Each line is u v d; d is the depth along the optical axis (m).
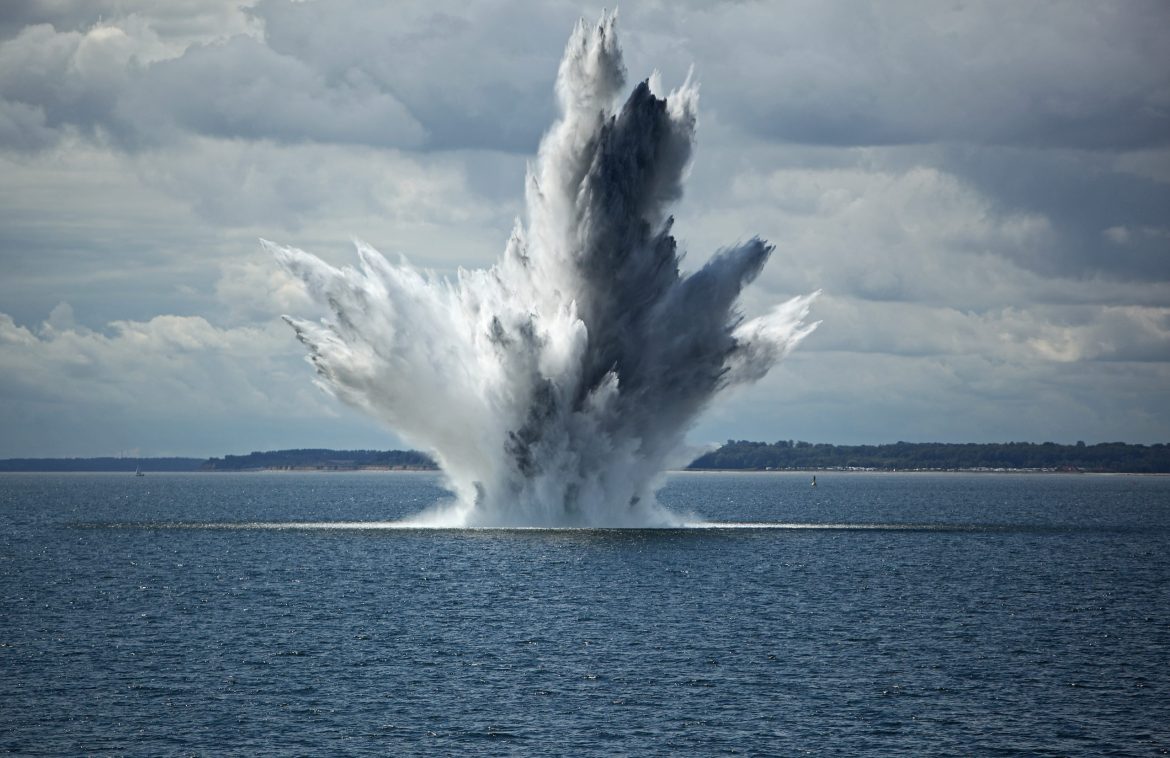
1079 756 127.00
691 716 140.25
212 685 153.75
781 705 145.12
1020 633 190.62
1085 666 166.25
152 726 135.88
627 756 126.38
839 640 183.62
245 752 127.19
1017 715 141.38
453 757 125.94
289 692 150.25
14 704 144.25
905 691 151.75
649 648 176.88
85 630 191.75
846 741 131.50
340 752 127.38
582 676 159.00
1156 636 188.88
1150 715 141.38
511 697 148.25
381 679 157.12
